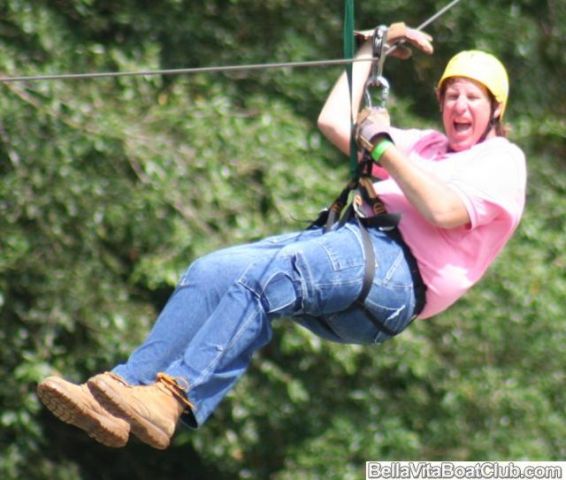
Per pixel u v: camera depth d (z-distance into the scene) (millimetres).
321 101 30875
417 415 30359
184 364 14680
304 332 27922
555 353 30531
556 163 34469
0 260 26922
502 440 30156
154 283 26797
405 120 31156
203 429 29750
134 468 34219
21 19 27734
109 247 28344
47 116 26906
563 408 30984
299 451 29719
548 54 34031
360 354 29812
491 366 30359
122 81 28422
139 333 28094
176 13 30297
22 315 27938
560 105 34844
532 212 31828
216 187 27328
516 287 29984
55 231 27188
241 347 14766
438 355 30156
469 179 15836
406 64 33312
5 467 28812
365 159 15867
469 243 15867
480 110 16344
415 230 15742
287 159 28125
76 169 27141
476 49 32250
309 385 29922
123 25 30391
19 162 26781
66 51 28375
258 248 15422
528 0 32938
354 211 15594
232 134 27922
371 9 31531
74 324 28047
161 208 27328
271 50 30906
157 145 27328
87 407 14336
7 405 28375
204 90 29781
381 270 15391
